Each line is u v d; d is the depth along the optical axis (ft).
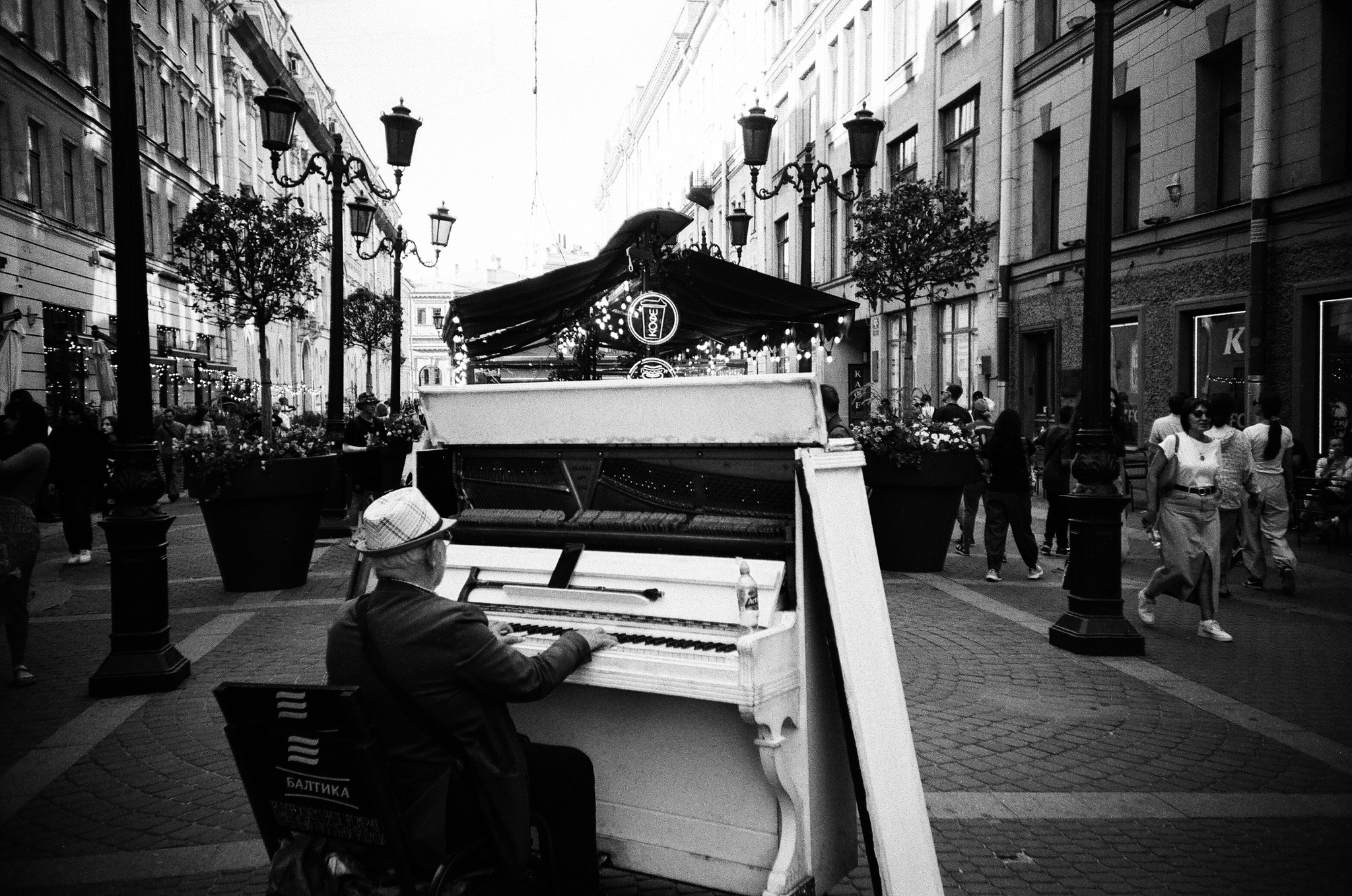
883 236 45.62
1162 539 23.17
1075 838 12.42
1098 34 21.17
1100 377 21.74
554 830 9.55
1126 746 15.69
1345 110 36.63
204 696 18.72
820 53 95.20
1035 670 20.11
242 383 96.68
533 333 24.56
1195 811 13.21
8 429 25.95
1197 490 22.63
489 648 8.54
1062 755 15.30
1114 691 18.63
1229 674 19.81
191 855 12.06
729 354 29.30
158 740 16.29
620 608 10.36
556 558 11.23
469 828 8.54
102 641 23.44
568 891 9.60
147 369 19.69
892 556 31.89
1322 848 12.08
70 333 68.44
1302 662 20.68
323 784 8.02
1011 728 16.57
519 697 8.63
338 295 41.88
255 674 20.12
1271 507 28.58
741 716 8.78
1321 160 36.73
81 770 14.98
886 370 81.76
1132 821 12.93
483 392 11.87
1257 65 39.29
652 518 11.12
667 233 21.16
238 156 120.26
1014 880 11.30
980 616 25.23
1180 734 16.19
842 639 9.24
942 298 69.26
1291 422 38.34
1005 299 60.39
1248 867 11.59
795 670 9.43
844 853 10.66
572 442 11.50
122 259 19.27
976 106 64.69
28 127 63.36
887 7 78.59
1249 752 15.39
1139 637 21.33
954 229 46.37
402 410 61.72
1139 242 47.80
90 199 73.97
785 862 9.47
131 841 12.52
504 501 12.43
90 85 74.49
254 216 46.26
